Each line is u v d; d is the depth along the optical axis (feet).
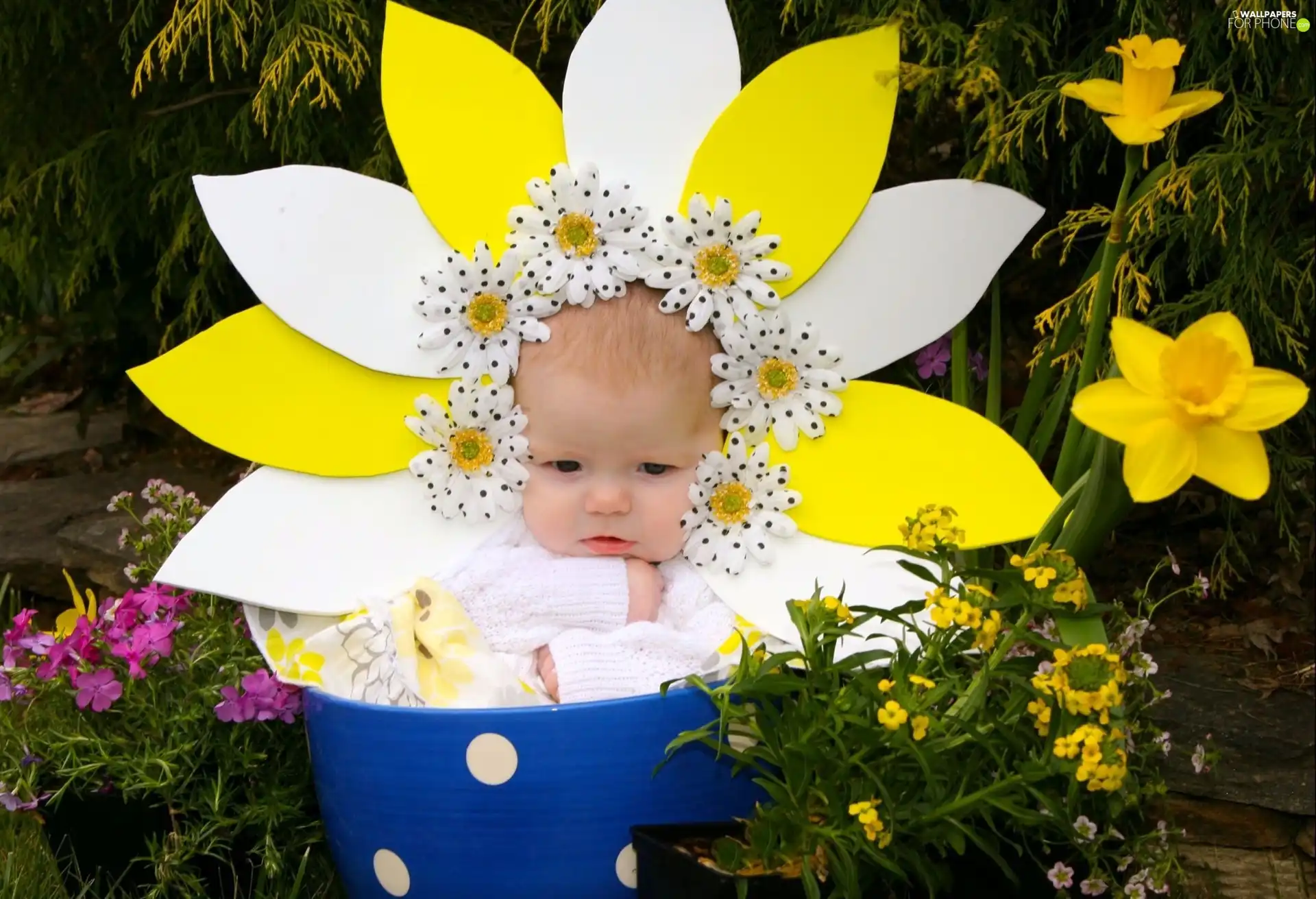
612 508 4.66
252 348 4.63
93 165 7.37
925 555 3.93
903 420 4.79
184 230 7.07
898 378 6.02
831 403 4.75
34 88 7.52
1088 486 4.27
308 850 4.83
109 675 4.62
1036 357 5.58
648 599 4.75
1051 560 3.77
